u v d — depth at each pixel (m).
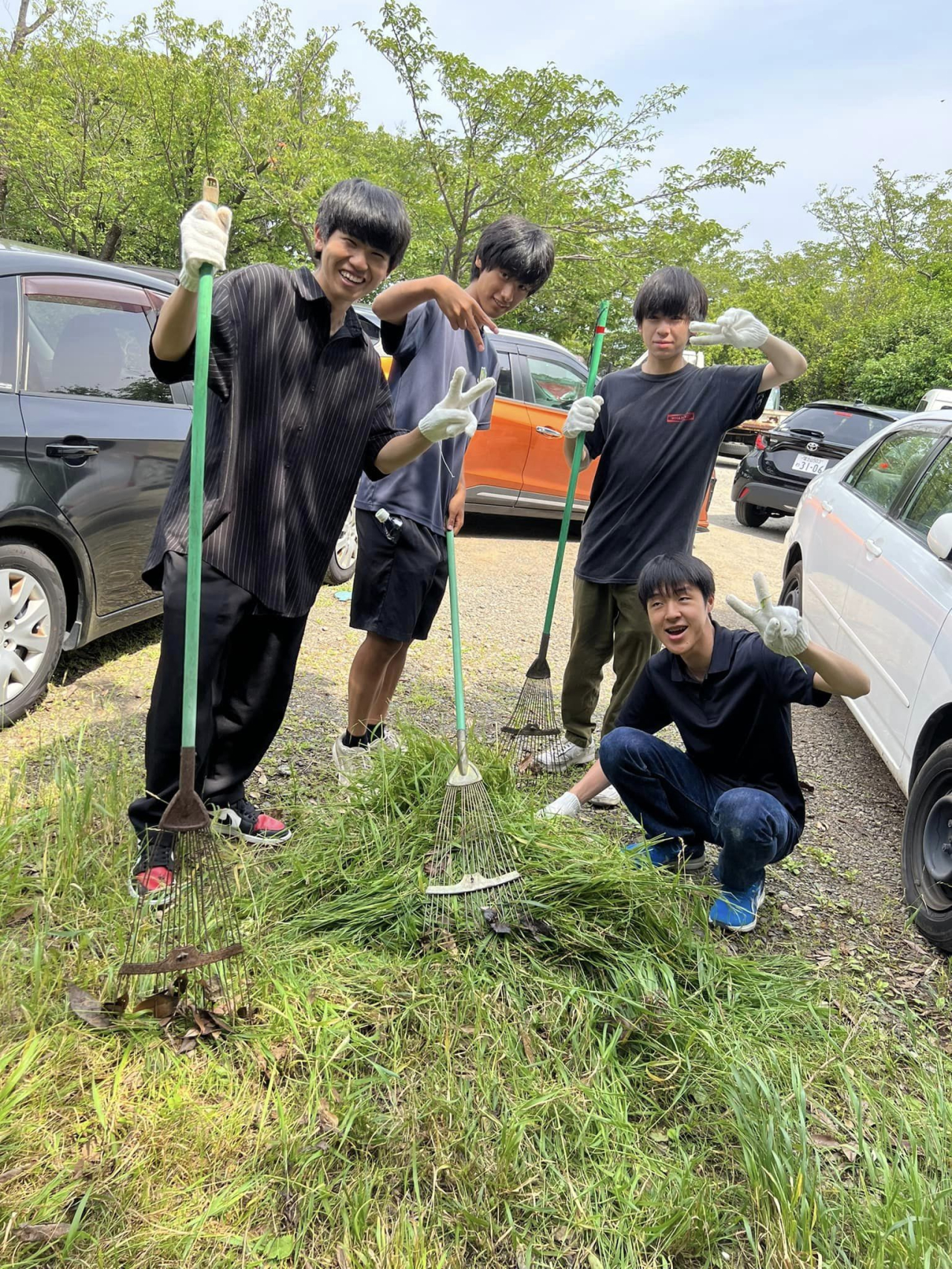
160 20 14.55
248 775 2.54
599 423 3.09
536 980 2.03
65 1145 1.54
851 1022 2.21
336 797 2.69
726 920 2.52
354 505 2.86
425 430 2.22
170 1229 1.42
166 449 3.64
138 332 3.66
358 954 2.07
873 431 8.91
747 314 2.70
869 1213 1.60
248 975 1.94
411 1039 1.87
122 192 15.07
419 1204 1.53
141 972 1.70
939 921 2.60
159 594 3.78
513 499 7.33
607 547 3.04
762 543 9.39
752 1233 1.57
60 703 3.27
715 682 2.45
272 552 2.13
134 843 2.28
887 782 3.92
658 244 14.37
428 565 2.74
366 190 1.99
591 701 3.32
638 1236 1.54
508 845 2.37
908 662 3.19
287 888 2.27
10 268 3.09
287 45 15.49
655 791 2.62
